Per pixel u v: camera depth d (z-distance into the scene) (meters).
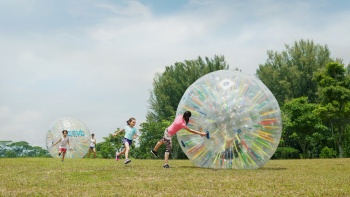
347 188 6.50
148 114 51.06
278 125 10.39
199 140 10.54
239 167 10.38
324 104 36.00
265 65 53.50
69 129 25.81
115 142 44.59
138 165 12.43
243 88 10.41
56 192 6.03
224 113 10.23
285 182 7.38
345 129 39.53
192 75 51.84
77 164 13.31
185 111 10.86
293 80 48.47
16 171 10.08
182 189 6.39
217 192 6.04
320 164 14.53
